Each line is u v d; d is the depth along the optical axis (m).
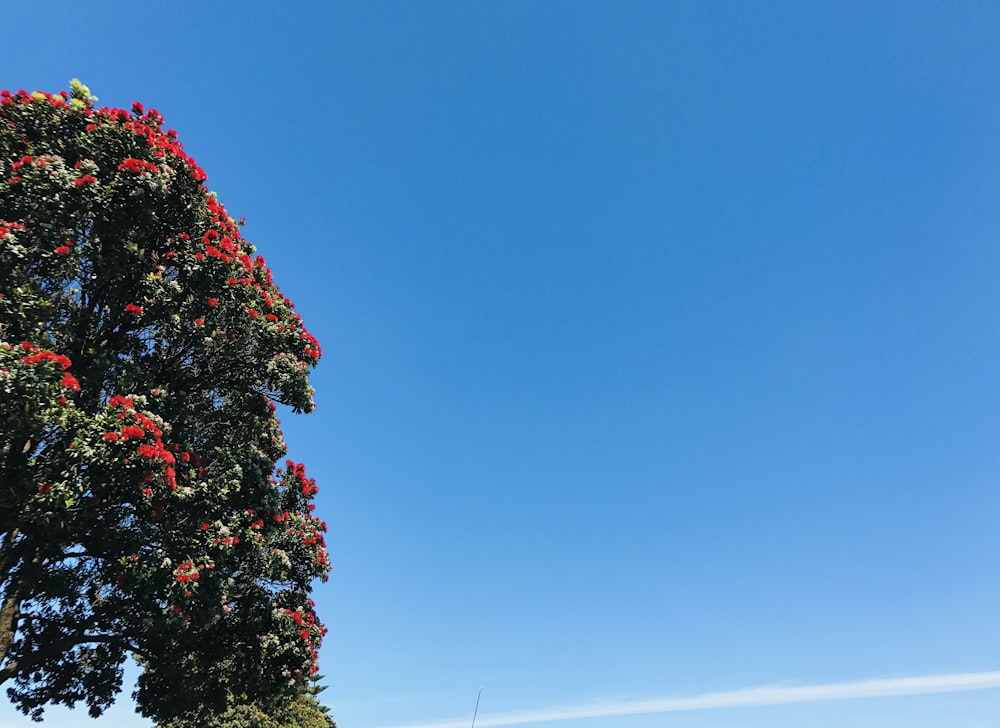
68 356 11.67
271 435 17.28
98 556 12.56
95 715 15.13
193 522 12.78
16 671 12.95
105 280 11.70
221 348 14.00
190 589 11.73
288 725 37.38
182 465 12.52
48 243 10.82
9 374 9.49
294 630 15.22
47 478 10.67
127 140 12.33
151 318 12.45
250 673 14.82
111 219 11.55
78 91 12.59
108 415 10.91
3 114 11.90
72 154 12.04
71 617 14.23
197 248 13.21
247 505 14.36
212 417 15.09
